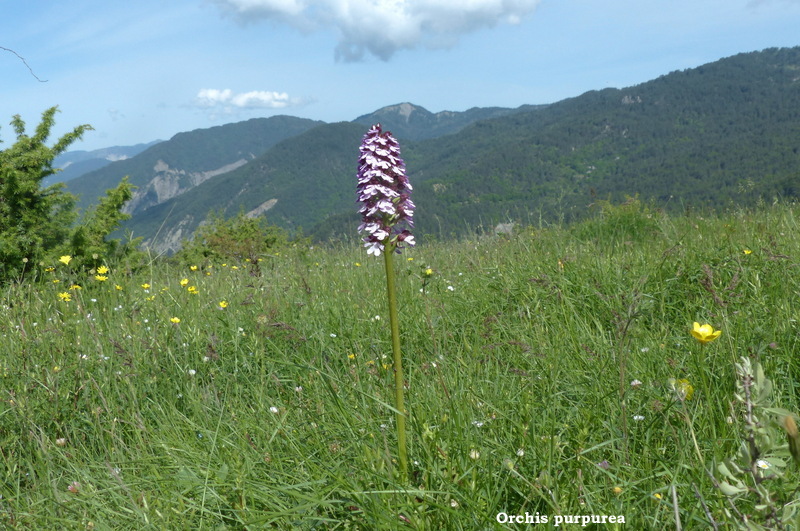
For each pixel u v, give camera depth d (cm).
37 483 311
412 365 427
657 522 232
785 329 399
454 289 641
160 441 329
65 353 470
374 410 345
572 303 529
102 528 258
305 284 605
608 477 261
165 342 494
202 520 260
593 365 385
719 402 296
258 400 390
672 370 363
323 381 371
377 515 234
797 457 132
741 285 512
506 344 437
